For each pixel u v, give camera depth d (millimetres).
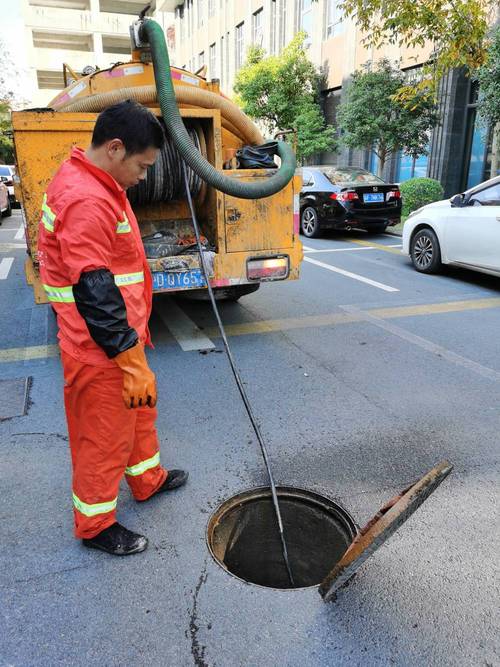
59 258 2020
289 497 2924
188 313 6152
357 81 13430
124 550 2436
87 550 2480
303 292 7078
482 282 7609
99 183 2004
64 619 2119
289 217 4855
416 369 4539
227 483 2982
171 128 3543
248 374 4430
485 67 9188
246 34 25094
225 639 2035
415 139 13180
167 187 4609
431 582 2301
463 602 2201
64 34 45750
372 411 3803
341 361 4715
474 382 4285
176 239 4949
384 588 2266
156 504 2801
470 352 4930
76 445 2311
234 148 5309
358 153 18141
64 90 4883
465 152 14469
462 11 8000
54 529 2617
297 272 4988
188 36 33938
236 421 3656
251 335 5402
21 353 4914
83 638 2037
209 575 2338
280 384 4242
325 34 19312
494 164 10789
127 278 2211
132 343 1989
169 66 3689
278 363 4664
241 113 5082
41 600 2203
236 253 4750
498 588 2273
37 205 4203
